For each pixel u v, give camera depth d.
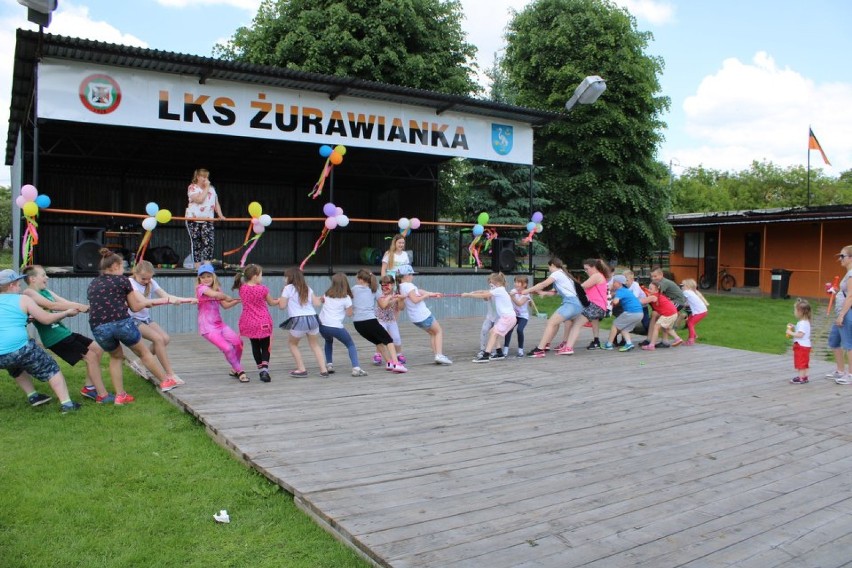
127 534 3.27
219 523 3.42
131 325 5.66
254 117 11.04
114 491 3.82
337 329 6.80
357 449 4.38
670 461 4.26
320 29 18.23
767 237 22.56
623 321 9.04
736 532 3.18
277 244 18.44
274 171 17.22
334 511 3.34
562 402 5.88
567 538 3.06
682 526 3.23
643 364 8.03
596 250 22.22
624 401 5.96
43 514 3.47
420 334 10.55
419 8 18.98
